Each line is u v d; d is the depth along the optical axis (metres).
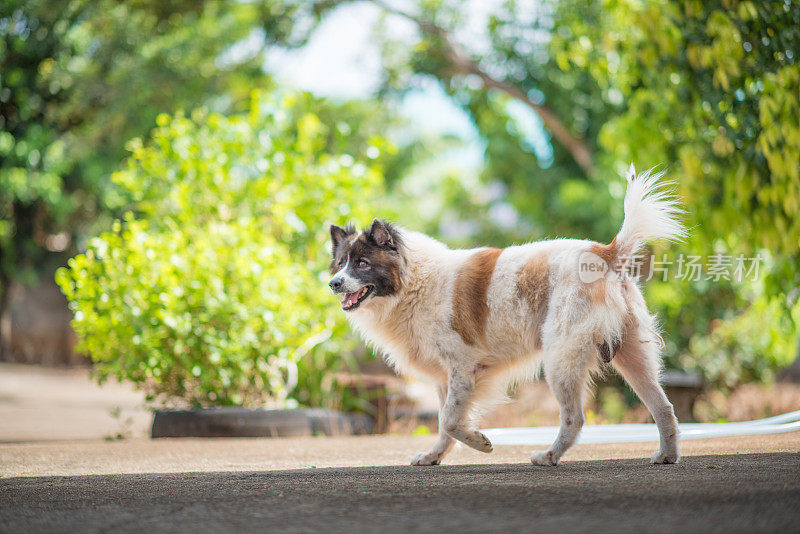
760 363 11.76
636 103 9.27
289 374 8.63
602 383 11.52
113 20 17.89
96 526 2.89
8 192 17.73
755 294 11.59
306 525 2.77
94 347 7.99
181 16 18.02
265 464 5.16
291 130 10.45
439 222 27.17
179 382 8.20
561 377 4.43
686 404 9.84
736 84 7.25
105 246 8.09
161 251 8.02
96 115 18.00
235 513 3.06
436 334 4.92
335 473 4.39
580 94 16.28
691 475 3.77
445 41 17.67
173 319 7.67
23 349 21.73
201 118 10.33
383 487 3.65
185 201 8.74
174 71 17.77
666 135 9.01
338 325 9.02
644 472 3.97
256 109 9.95
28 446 6.81
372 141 10.12
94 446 6.76
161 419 7.84
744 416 10.17
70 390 14.91
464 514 2.89
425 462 4.92
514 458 5.21
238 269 8.20
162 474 4.57
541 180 18.28
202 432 7.71
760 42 6.64
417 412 9.45
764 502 2.92
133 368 7.84
